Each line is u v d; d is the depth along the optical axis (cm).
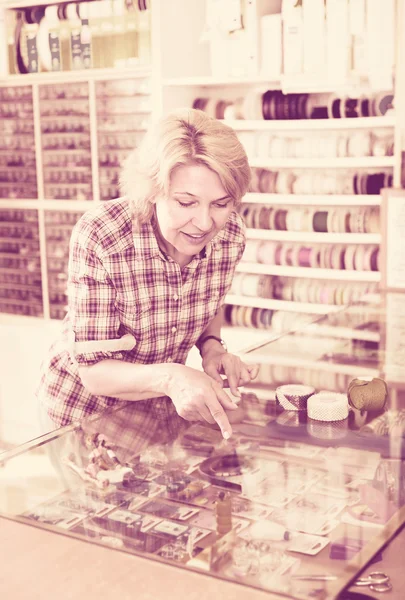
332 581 94
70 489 120
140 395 155
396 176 327
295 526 107
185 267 168
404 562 123
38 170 425
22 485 121
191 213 140
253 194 371
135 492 118
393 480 121
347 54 329
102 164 405
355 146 347
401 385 168
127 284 161
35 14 410
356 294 354
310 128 354
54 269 434
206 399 142
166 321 171
